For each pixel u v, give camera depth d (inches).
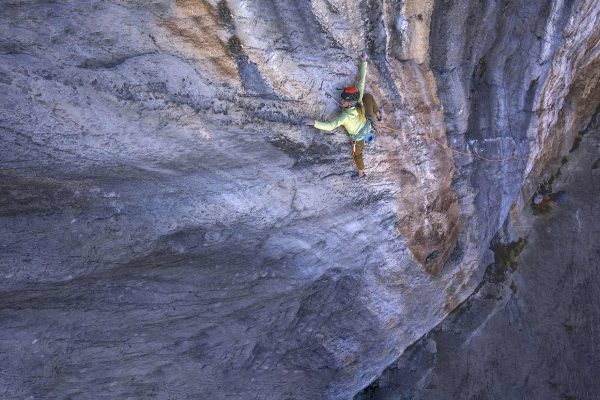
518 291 442.9
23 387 245.9
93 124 207.9
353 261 325.4
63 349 253.3
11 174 208.1
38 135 200.8
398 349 402.3
